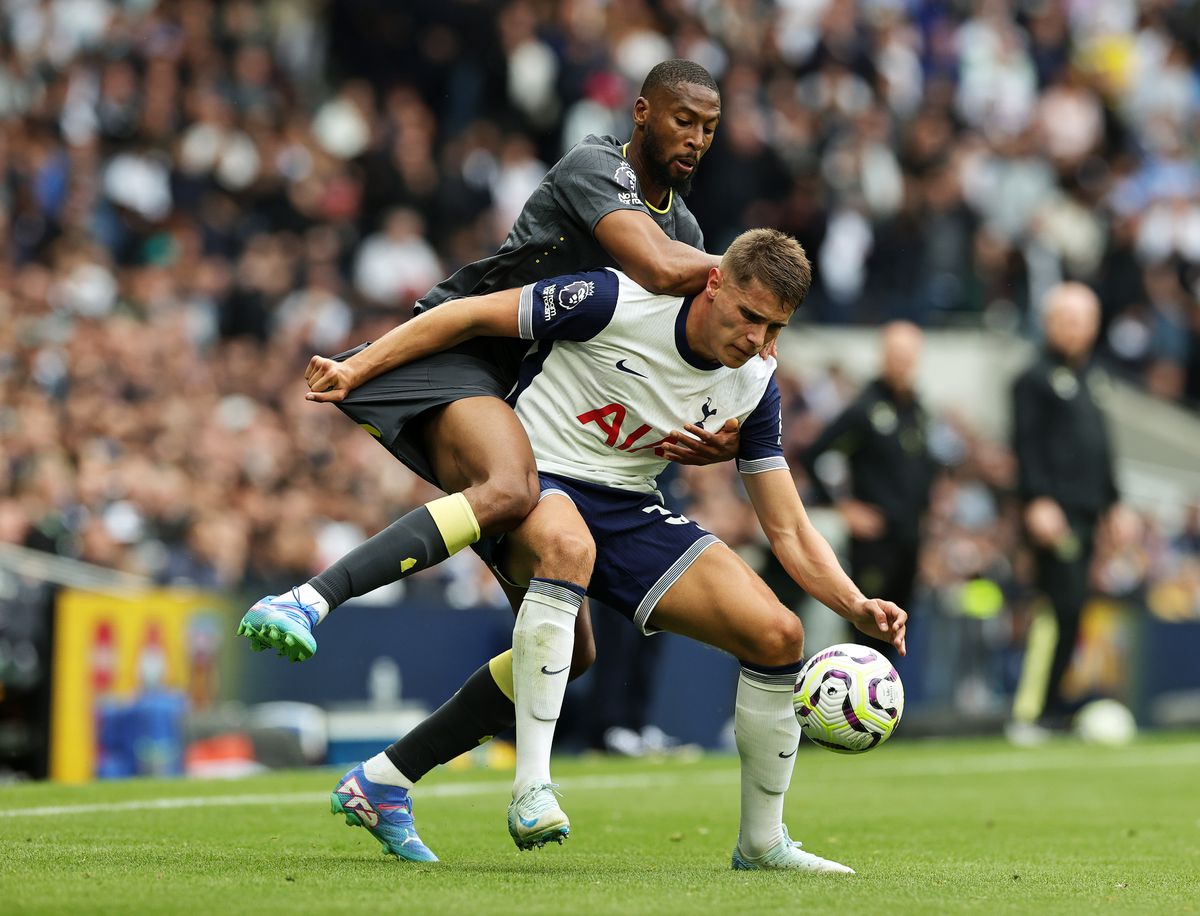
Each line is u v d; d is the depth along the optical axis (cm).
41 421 2556
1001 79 4597
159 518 2577
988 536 3394
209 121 3422
